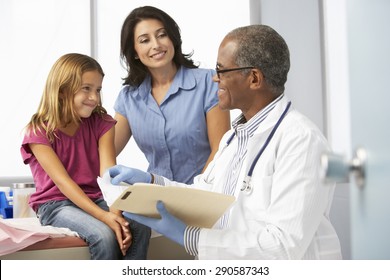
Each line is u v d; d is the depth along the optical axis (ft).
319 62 8.65
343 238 7.05
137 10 6.90
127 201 4.12
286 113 4.36
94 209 5.38
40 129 5.90
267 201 4.20
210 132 7.14
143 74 7.22
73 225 5.20
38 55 10.44
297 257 3.94
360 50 1.59
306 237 3.95
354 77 1.62
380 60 1.50
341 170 1.59
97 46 10.77
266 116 4.40
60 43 10.57
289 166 4.06
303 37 9.11
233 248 4.01
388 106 1.46
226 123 7.18
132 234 5.21
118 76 10.81
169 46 6.88
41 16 10.48
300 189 3.98
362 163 1.56
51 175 5.72
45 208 5.67
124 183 5.49
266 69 4.30
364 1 1.56
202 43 11.10
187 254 5.99
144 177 5.04
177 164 7.32
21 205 6.65
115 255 5.09
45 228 5.07
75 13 10.63
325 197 4.05
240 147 4.67
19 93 10.34
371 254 1.54
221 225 4.53
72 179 5.90
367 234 1.55
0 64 10.28
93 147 6.20
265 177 4.22
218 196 3.98
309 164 4.04
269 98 4.44
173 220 4.23
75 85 5.91
